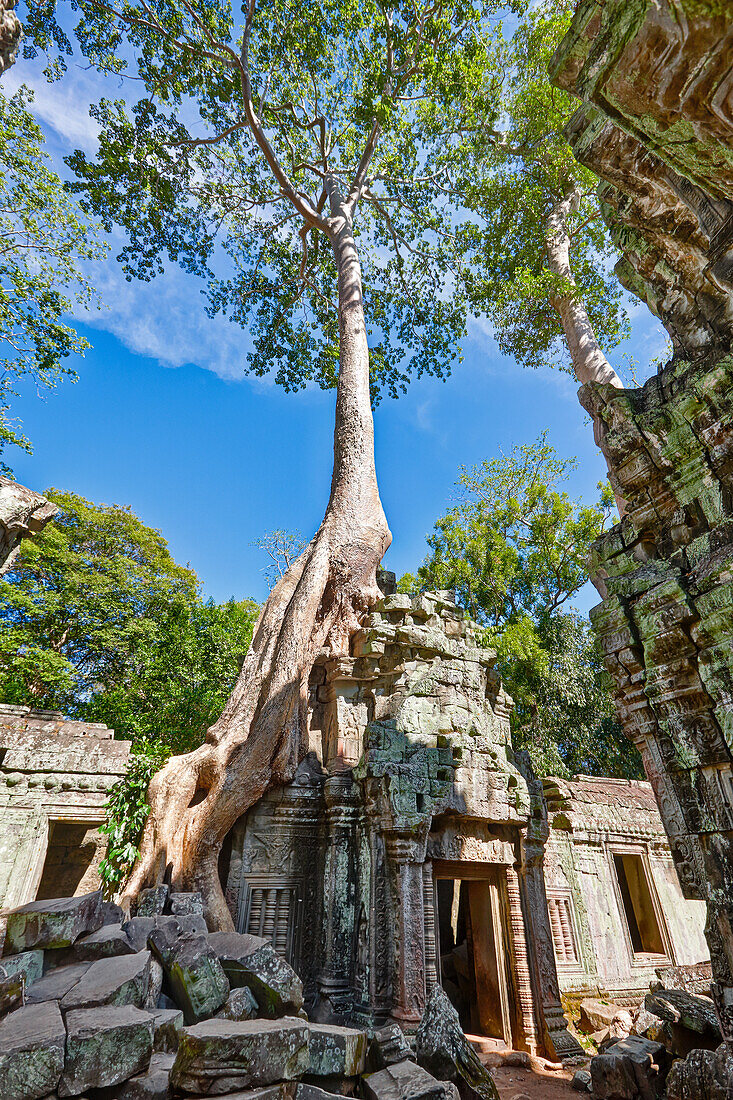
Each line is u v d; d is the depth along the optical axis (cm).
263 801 983
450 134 1836
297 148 2075
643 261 572
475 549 2489
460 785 958
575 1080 747
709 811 420
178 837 907
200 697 1738
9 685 1716
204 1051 341
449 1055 497
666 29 280
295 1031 380
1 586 1950
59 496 2458
